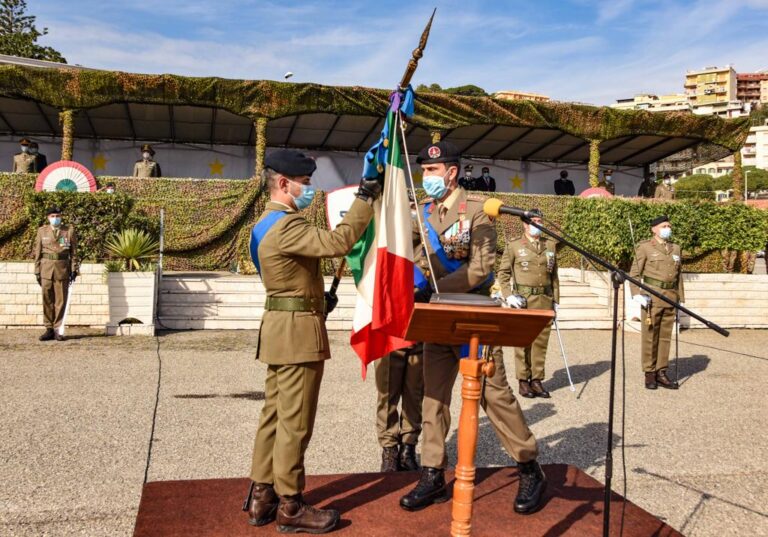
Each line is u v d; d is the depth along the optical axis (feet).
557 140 74.38
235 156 78.02
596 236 47.52
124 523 12.82
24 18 131.23
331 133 72.95
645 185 77.00
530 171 85.66
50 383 24.20
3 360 28.17
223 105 54.95
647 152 79.20
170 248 51.55
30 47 130.00
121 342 33.42
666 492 15.47
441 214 13.80
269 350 11.37
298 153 12.00
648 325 27.43
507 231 54.49
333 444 18.28
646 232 47.19
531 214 11.57
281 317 11.42
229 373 26.91
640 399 25.40
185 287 40.78
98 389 23.49
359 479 13.98
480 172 84.02
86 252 40.42
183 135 73.87
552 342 39.19
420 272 13.92
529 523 12.05
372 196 11.80
